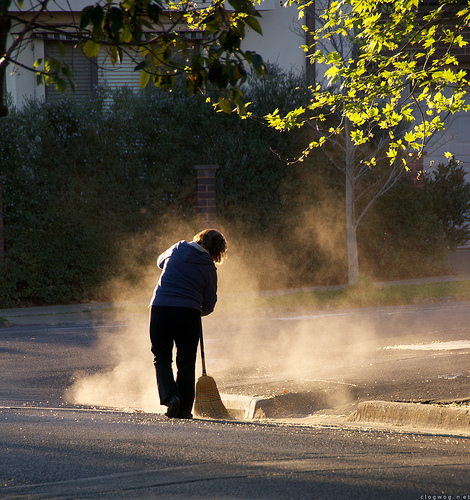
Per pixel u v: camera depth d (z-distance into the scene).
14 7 39.00
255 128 49.75
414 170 53.00
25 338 31.83
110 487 9.61
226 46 11.05
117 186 48.28
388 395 18.72
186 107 49.56
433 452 11.72
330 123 50.19
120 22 10.10
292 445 12.25
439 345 26.55
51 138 47.25
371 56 20.03
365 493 9.23
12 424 14.31
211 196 48.50
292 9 55.31
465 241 56.78
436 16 19.94
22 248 45.25
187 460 11.09
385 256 52.84
